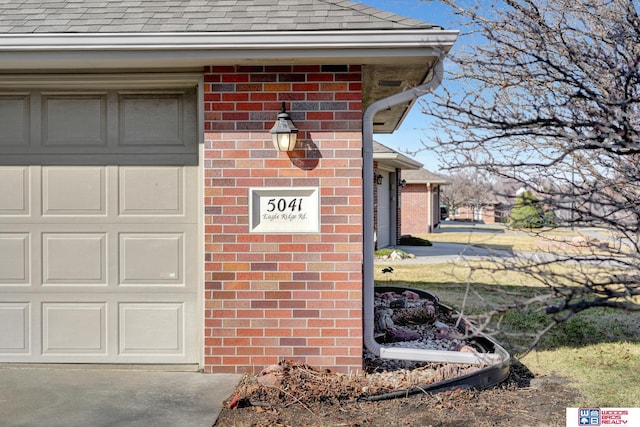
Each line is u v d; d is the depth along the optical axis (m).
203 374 5.25
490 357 5.34
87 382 5.06
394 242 21.28
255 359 5.25
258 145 5.24
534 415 4.46
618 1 3.88
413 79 5.86
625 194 3.88
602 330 7.44
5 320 5.56
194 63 5.12
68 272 5.54
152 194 5.54
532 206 3.29
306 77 5.22
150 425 4.12
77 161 5.56
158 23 5.05
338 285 5.22
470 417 4.37
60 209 5.54
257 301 5.23
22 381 5.09
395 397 4.70
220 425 4.14
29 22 5.11
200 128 5.36
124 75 5.36
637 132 3.22
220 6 5.43
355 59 5.00
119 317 5.55
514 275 12.92
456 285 11.18
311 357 5.23
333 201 5.22
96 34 4.80
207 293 5.25
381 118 8.44
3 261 5.55
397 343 6.12
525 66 4.08
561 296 3.03
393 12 5.16
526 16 4.03
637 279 3.17
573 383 5.31
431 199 30.14
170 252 5.54
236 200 5.25
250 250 5.24
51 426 4.09
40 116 5.55
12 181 5.55
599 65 3.61
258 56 4.90
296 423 4.19
